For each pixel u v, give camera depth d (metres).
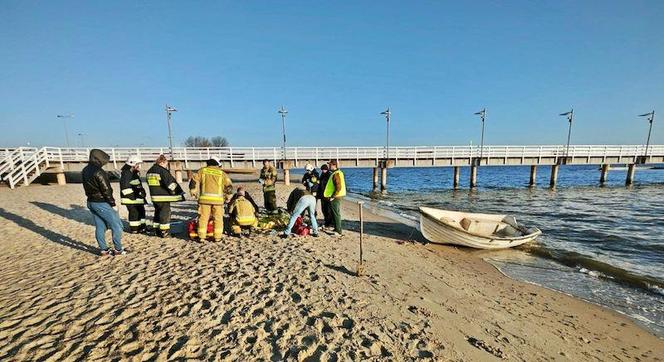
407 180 45.84
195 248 6.25
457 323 4.11
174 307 3.79
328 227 8.79
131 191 7.12
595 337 4.52
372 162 27.77
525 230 9.90
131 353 2.90
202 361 2.82
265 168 9.65
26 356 2.81
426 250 8.49
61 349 2.93
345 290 4.59
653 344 4.50
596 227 12.84
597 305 5.74
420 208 8.99
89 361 2.77
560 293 6.19
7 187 17.39
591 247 9.85
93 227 8.14
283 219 8.19
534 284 6.63
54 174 22.98
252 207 7.35
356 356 3.04
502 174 59.25
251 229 7.65
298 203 7.37
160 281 4.57
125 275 4.78
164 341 3.10
